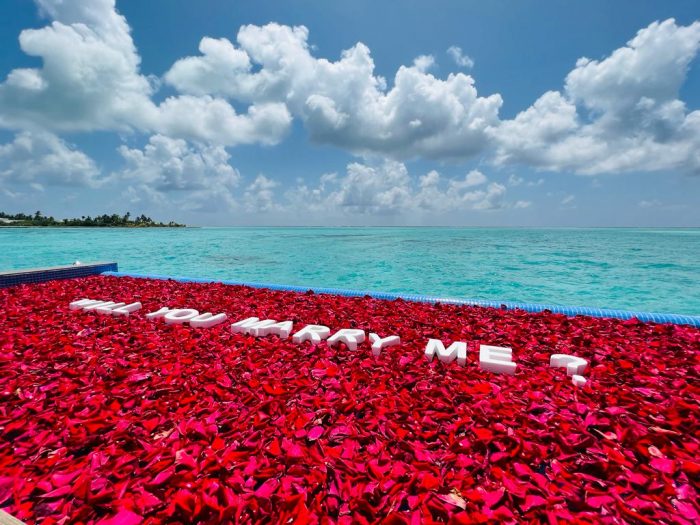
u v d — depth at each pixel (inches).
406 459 65.9
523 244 1115.3
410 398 86.1
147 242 1205.1
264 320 159.8
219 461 64.8
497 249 908.0
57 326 147.9
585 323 153.9
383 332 140.6
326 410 81.5
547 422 75.6
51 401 87.8
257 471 62.7
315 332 135.9
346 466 62.5
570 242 1218.6
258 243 1171.9
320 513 54.0
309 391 92.1
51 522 53.3
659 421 74.7
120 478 61.7
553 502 55.1
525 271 519.5
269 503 54.8
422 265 589.3
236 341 129.9
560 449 67.4
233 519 53.0
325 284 425.4
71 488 58.8
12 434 75.2
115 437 72.3
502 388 92.8
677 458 64.7
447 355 112.3
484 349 117.5
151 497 56.6
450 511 54.2
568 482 59.7
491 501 55.2
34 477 62.6
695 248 922.1
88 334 139.0
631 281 439.8
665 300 347.3
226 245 1072.2
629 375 99.5
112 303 187.2
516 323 154.8
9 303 192.5
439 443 70.7
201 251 852.6
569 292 381.4
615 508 54.2
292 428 75.5
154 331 144.3
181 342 129.3
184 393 90.4
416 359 112.7
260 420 77.3
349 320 158.7
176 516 54.0
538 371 103.5
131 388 94.7
